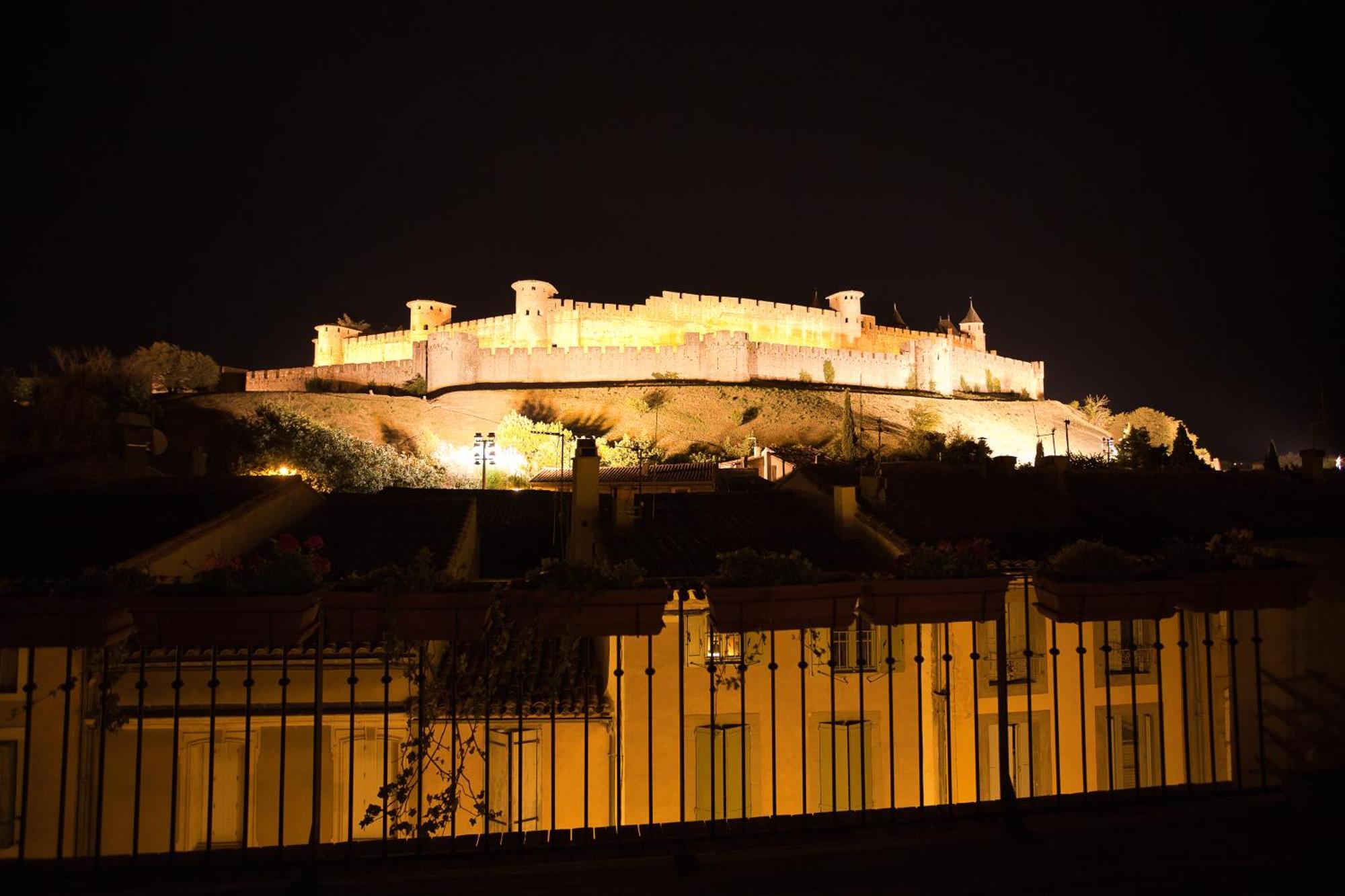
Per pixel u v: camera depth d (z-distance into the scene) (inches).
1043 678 523.5
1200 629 524.4
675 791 479.5
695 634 497.0
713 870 217.2
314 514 733.9
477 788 431.5
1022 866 219.8
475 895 210.2
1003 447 4468.5
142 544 517.0
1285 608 265.7
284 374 4677.7
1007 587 253.9
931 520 647.8
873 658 512.1
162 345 4446.4
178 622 226.2
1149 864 220.5
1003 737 244.8
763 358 4566.9
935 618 251.6
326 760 434.0
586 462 677.9
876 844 227.0
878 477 679.7
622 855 225.8
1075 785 518.3
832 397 4352.9
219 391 4522.6
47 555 496.4
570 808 450.3
